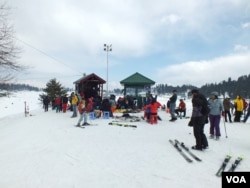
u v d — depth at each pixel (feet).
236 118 59.98
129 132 40.50
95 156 26.17
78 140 33.99
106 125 48.34
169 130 43.24
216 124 36.29
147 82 84.74
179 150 28.40
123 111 72.79
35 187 18.57
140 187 18.34
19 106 214.69
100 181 19.47
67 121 56.18
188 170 22.04
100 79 86.02
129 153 27.35
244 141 35.04
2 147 31.45
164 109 89.86
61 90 165.78
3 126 57.21
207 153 27.94
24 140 34.81
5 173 21.58
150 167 22.77
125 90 86.48
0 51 72.23
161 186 18.52
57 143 32.17
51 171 21.80
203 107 29.22
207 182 19.35
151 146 30.71
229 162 24.61
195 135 29.43
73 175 20.80
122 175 20.72
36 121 58.13
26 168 22.70
